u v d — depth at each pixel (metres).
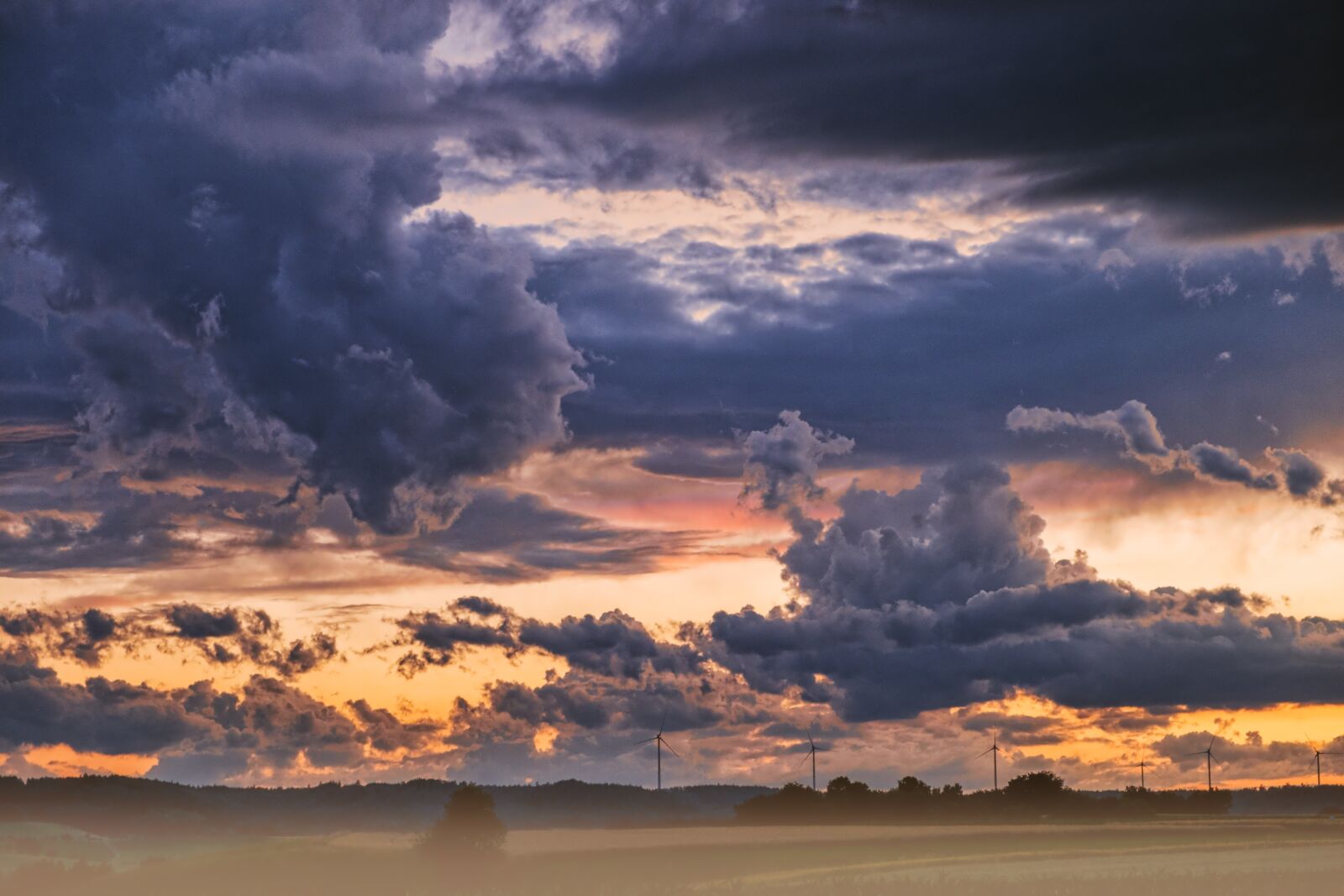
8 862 142.88
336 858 119.38
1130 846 135.88
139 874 121.94
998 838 146.62
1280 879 92.25
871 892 85.44
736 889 88.44
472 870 113.56
